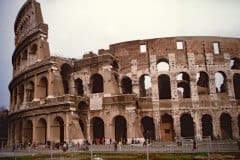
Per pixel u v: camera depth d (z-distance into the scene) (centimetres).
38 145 6844
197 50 7344
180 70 7231
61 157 4353
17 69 9388
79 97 6800
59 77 7225
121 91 7475
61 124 6975
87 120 6925
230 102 7069
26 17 9106
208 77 7188
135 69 7481
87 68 7394
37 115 7188
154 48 7481
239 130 7281
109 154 4538
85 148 5625
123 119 7238
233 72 7281
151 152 4578
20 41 9181
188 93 7894
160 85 7962
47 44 7944
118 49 7744
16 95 9094
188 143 5666
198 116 6944
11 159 4434
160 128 6981
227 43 7469
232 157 3556
